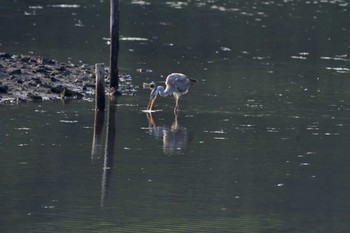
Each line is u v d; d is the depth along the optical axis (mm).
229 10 63062
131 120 32531
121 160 27609
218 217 23219
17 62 38594
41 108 33375
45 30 51719
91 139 29734
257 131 31547
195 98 36656
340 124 32969
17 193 24406
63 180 25578
